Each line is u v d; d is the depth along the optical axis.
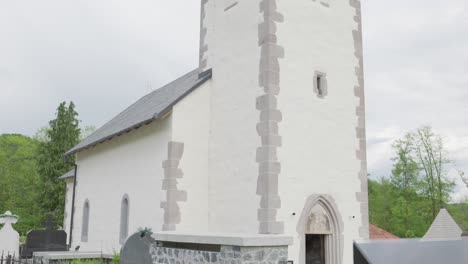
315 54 12.91
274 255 7.09
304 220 11.70
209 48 14.44
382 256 3.24
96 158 18.62
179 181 12.87
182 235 8.24
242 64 12.77
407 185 34.38
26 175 47.88
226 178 12.66
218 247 7.55
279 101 11.80
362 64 14.15
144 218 14.02
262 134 11.60
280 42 12.15
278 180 11.37
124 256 9.99
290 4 12.55
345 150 13.09
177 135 13.03
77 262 12.79
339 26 13.74
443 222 24.28
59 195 38.97
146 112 15.41
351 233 12.73
